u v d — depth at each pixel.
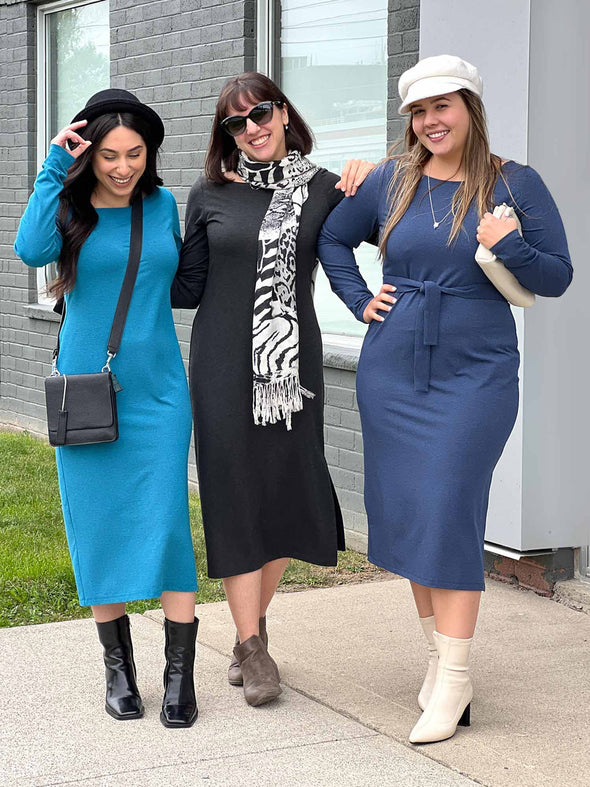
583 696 3.86
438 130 3.38
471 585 3.45
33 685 3.93
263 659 3.79
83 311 3.65
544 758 3.36
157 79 7.58
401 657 4.25
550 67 4.70
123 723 3.62
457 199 3.44
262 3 6.74
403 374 3.55
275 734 3.54
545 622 4.66
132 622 4.62
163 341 3.70
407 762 3.35
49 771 3.27
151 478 3.65
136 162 3.55
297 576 5.43
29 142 9.35
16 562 5.41
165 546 3.61
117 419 3.61
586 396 4.92
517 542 4.88
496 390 3.48
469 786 3.19
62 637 4.42
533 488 4.86
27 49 9.28
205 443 3.82
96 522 3.64
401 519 3.54
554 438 4.88
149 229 3.68
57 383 3.58
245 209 3.78
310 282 3.86
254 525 3.84
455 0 4.95
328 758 3.37
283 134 3.82
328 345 6.41
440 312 3.47
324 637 4.48
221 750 3.42
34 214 3.51
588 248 4.86
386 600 4.96
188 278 3.89
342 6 6.30
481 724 3.62
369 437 3.65
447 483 3.43
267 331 3.74
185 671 3.67
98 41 8.68
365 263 6.24
